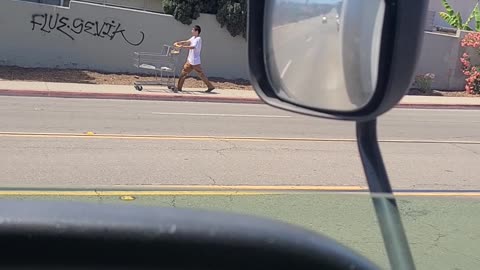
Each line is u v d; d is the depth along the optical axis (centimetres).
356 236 332
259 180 749
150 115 1337
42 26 2033
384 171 222
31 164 764
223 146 964
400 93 172
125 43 2109
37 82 1847
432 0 3031
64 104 1484
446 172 857
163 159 837
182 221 166
